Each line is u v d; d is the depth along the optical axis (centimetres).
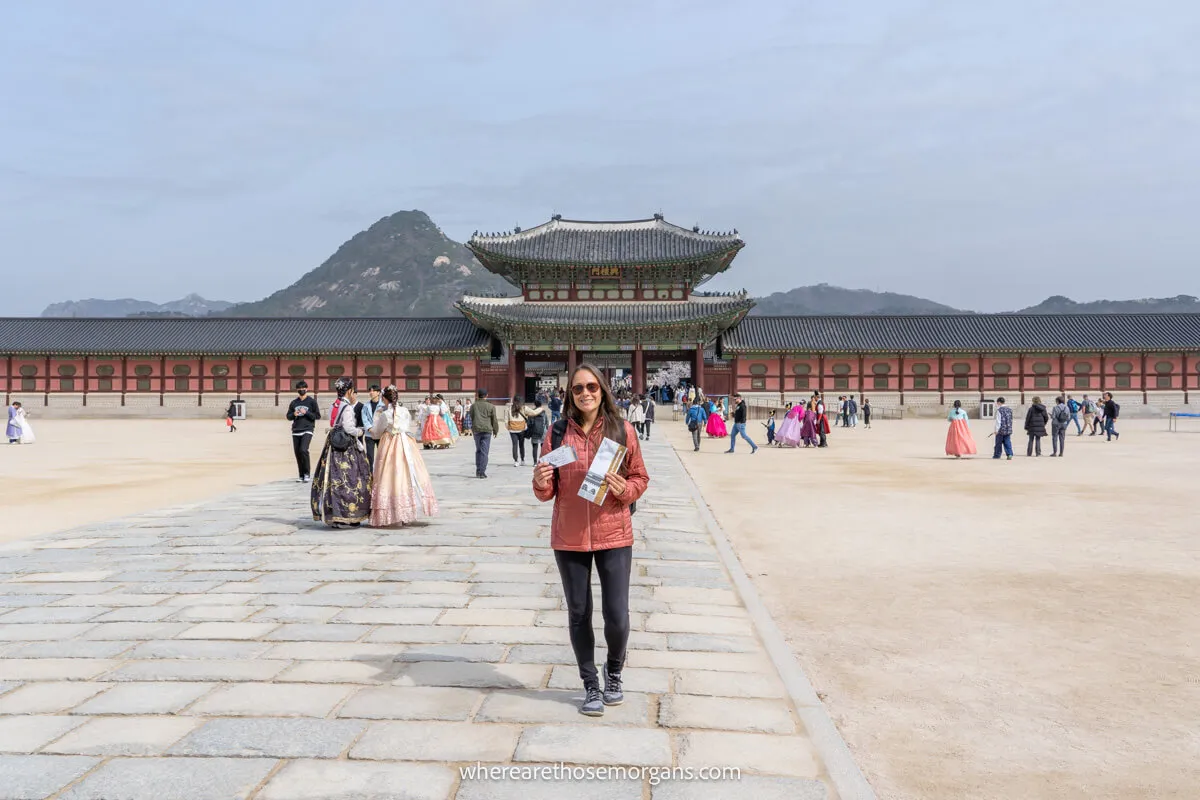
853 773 566
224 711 660
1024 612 1023
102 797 521
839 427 6262
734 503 2023
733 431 3731
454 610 975
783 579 1204
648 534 1534
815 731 634
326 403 7756
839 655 858
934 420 7419
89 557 1283
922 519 1761
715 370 7738
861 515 1822
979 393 7656
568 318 7450
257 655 803
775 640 874
